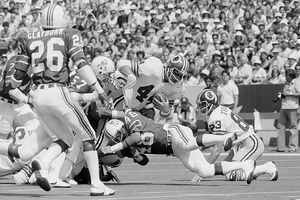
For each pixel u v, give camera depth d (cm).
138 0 5669
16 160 2242
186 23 5269
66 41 1859
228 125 2292
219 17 5256
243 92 4394
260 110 4388
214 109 2294
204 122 4034
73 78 2173
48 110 1845
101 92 1864
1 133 2370
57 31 1866
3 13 5788
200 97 2297
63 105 1836
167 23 5328
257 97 4388
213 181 2347
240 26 5012
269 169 2355
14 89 1966
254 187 2131
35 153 1925
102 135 2239
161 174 2688
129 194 1909
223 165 2181
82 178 2280
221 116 2277
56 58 1847
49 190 1833
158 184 2247
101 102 2216
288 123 4044
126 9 5594
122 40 5103
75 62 1852
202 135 2144
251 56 4750
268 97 4375
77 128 1856
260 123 4372
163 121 3406
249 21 5047
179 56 2336
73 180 2244
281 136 4041
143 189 2058
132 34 5312
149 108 2331
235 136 2133
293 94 4019
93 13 5706
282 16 5084
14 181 2370
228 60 4581
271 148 4284
